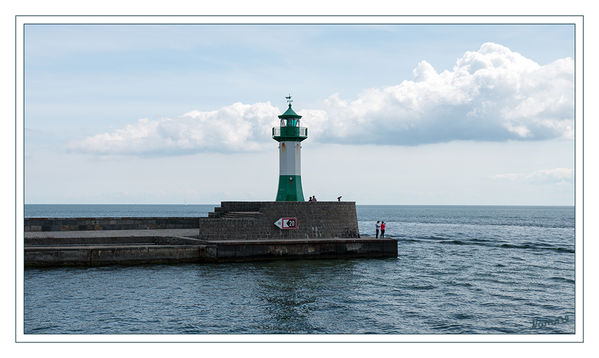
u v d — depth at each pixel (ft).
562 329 83.66
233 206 157.58
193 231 164.04
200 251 135.64
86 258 128.26
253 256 139.44
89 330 80.43
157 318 86.94
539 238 254.06
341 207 157.07
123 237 143.74
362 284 115.03
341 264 140.36
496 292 109.60
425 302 100.01
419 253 176.04
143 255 132.16
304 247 144.56
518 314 92.17
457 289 112.16
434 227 364.38
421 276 126.93
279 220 147.43
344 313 91.20
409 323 86.02
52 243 138.31
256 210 154.30
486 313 92.68
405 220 503.20
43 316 87.25
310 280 117.80
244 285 111.24
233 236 143.13
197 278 117.70
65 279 114.11
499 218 556.51
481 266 146.00
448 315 91.04
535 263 153.38
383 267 138.10
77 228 163.73
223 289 107.24
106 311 90.58
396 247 155.74
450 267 142.72
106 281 112.98
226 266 132.67
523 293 108.88
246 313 90.27
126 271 124.06
